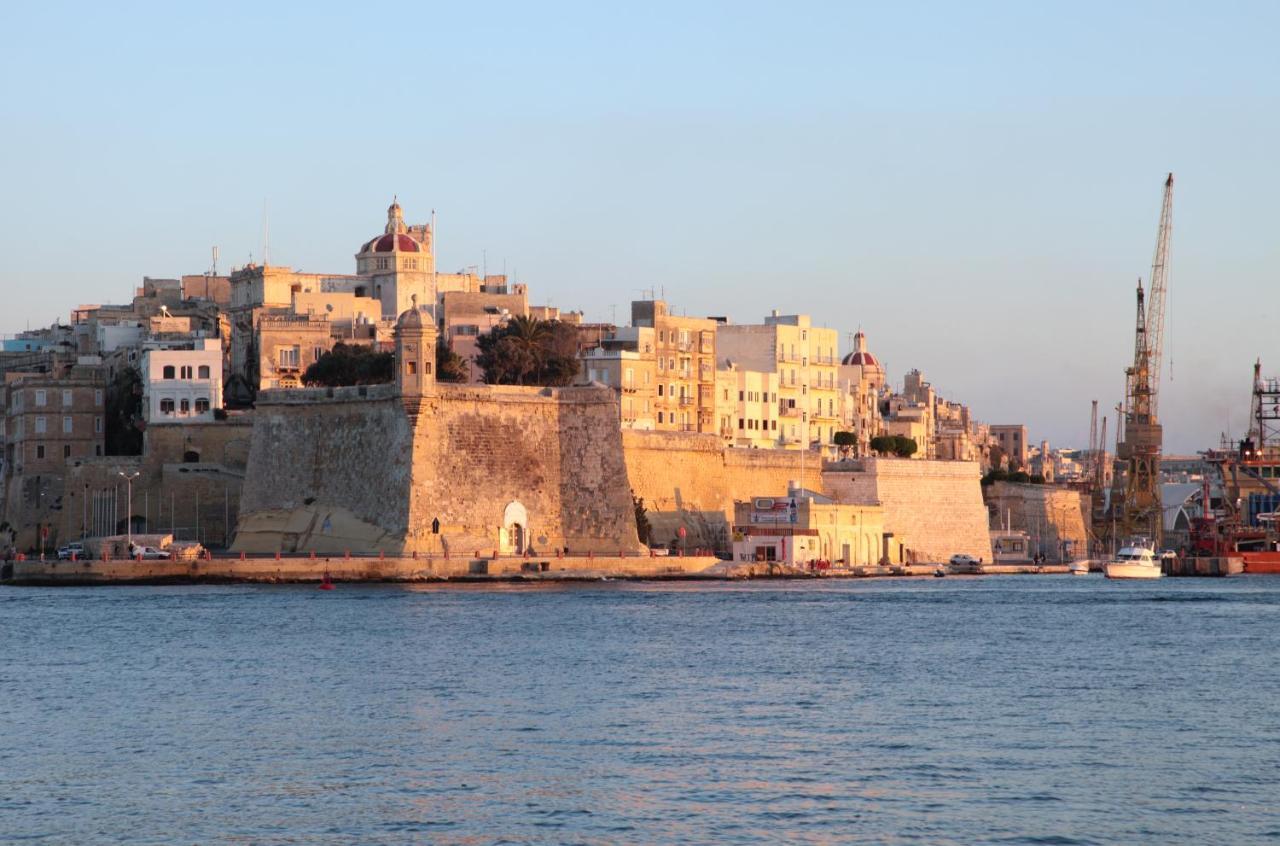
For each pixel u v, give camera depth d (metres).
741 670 102.44
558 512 190.75
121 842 60.09
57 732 80.06
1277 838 60.62
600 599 158.88
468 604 150.25
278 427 192.25
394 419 181.88
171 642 116.88
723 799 65.69
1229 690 94.69
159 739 78.12
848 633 126.62
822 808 64.31
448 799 65.81
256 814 63.69
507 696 90.94
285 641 117.44
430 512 180.62
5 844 59.75
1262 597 176.88
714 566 199.25
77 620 132.50
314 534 186.62
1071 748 76.00
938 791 67.12
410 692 92.44
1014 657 110.94
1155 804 65.25
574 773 70.31
